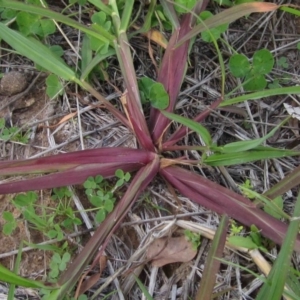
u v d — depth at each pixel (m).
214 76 0.43
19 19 0.41
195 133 0.41
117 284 0.37
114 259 0.38
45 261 0.38
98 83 0.42
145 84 0.40
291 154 0.38
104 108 0.41
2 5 0.37
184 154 0.40
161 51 0.42
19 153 0.40
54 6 0.44
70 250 0.38
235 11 0.37
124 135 0.41
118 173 0.38
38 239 0.38
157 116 0.39
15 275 0.32
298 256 0.38
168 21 0.42
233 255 0.38
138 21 0.43
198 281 0.38
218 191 0.37
